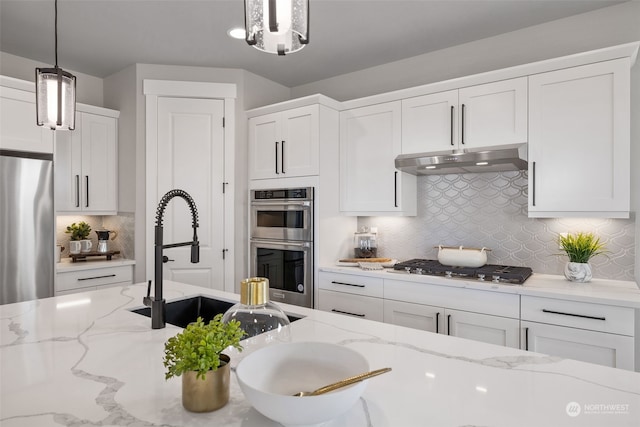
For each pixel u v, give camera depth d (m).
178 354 0.80
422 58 3.19
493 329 2.28
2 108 2.75
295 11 0.97
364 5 2.44
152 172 3.38
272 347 0.86
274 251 3.29
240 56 3.26
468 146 2.59
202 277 3.41
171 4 2.45
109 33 2.84
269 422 0.77
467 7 2.46
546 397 0.87
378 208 3.02
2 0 2.38
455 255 2.64
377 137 3.03
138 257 3.38
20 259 2.73
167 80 3.42
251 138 3.49
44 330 1.35
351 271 2.85
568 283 2.30
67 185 3.26
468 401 0.85
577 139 2.22
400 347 1.19
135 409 0.82
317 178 3.03
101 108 3.44
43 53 3.18
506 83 2.46
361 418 0.78
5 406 0.82
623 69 2.09
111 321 1.46
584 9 2.46
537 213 2.35
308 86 3.89
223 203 3.46
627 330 1.89
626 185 2.09
